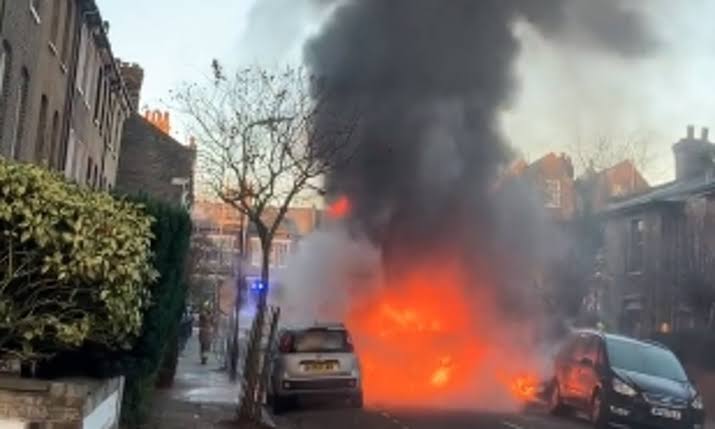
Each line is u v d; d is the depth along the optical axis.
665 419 14.57
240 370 25.92
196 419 12.57
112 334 6.87
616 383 14.88
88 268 6.32
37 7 16.44
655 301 28.05
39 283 6.48
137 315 6.82
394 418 14.92
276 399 15.77
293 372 15.79
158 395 16.02
